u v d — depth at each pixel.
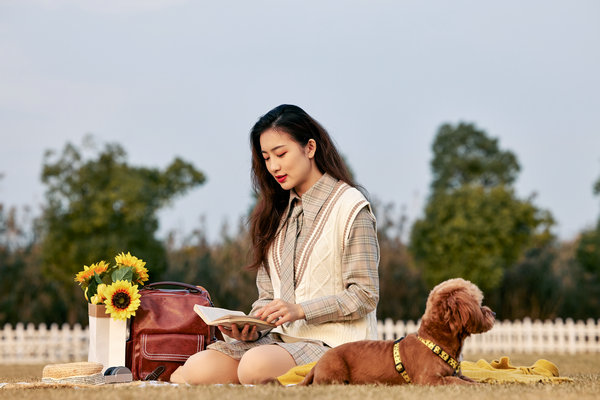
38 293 17.17
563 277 18.78
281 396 3.02
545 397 2.98
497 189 18.84
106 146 17.00
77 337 14.19
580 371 7.26
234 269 17.67
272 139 4.34
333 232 4.21
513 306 18.25
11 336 13.94
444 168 35.53
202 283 17.31
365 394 3.03
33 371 8.83
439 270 17.80
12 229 17.72
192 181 20.55
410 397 2.92
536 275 18.44
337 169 4.45
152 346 4.59
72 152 16.70
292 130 4.34
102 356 4.66
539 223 18.69
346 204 4.23
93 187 16.53
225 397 3.04
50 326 16.69
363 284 4.10
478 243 17.64
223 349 4.16
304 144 4.36
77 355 14.17
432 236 17.98
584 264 18.97
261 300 4.48
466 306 3.44
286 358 3.90
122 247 16.23
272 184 4.57
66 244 16.36
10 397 3.31
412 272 18.62
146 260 16.55
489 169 34.75
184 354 4.60
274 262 4.45
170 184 20.31
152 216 17.27
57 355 14.05
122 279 4.87
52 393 3.45
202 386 3.56
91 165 16.66
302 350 3.96
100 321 4.68
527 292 18.38
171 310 4.68
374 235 4.26
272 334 4.24
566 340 15.41
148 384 3.88
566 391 3.22
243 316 3.89
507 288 18.39
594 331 15.12
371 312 4.23
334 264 4.20
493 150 35.47
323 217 4.27
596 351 15.01
